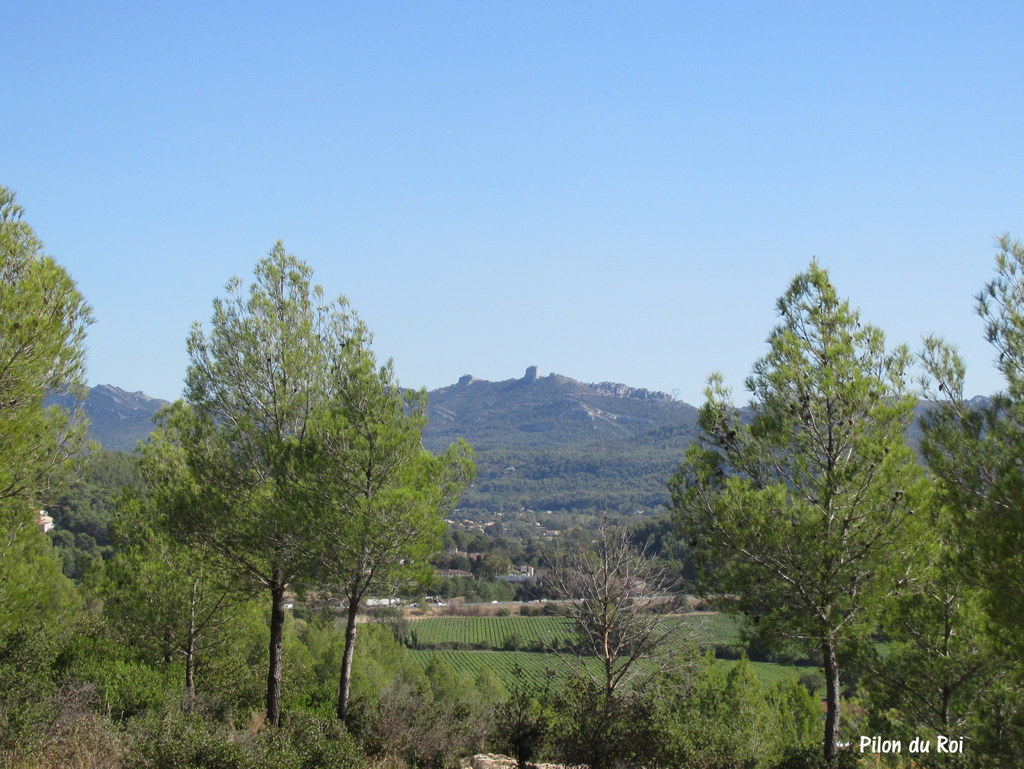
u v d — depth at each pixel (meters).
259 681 21.58
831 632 11.82
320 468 14.55
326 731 13.73
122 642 21.69
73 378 11.93
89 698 14.47
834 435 12.22
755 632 12.45
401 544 14.25
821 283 12.77
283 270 16.20
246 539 15.02
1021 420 9.14
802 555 11.67
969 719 12.05
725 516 11.93
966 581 9.51
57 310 11.24
